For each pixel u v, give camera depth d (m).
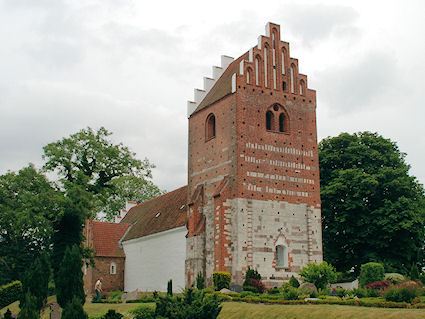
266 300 37.19
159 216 63.94
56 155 50.09
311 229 49.94
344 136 62.19
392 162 60.59
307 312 31.64
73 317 27.19
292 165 50.44
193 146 55.53
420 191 60.38
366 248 57.50
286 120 51.28
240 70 50.34
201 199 52.19
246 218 47.00
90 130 52.47
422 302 32.75
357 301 34.25
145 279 61.44
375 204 58.28
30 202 49.34
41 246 67.19
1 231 65.25
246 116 49.12
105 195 52.59
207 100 55.34
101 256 66.50
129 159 53.19
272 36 52.31
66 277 31.88
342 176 57.34
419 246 57.44
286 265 48.00
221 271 46.09
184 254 52.75
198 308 27.23
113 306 41.84
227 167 49.19
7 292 53.56
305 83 52.94
